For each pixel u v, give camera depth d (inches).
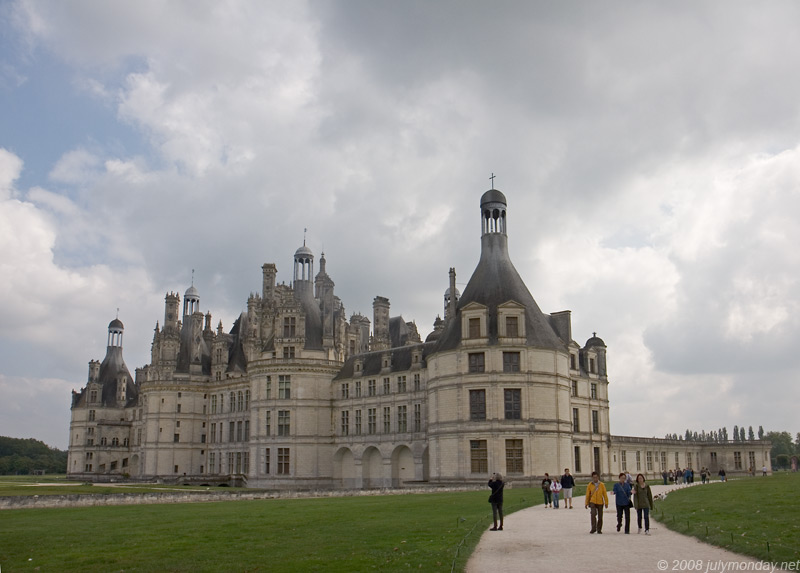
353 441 3983.8
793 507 1365.7
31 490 2970.0
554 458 3107.8
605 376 4106.8
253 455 4136.3
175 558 989.2
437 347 3376.0
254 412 4185.5
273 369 4143.7
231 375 4965.6
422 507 1743.4
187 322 5251.0
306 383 4119.1
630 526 1282.0
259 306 5002.5
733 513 1322.6
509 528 1261.1
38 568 941.8
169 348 5083.7
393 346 5319.9
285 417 4101.9
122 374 6338.6
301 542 1103.6
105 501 2191.2
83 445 6053.2
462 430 3129.9
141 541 1165.7
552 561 895.1
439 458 3216.0
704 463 5196.9
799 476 2856.8
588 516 1504.7
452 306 3548.2
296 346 4153.5
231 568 901.8
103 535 1250.6
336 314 4781.0
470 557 929.5
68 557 1019.3
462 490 2768.2
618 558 908.0
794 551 885.8
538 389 3129.9
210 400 5064.0
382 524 1328.7
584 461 3750.0
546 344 3193.9
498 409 3085.6
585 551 972.6
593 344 4141.2
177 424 4987.7
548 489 1852.9
